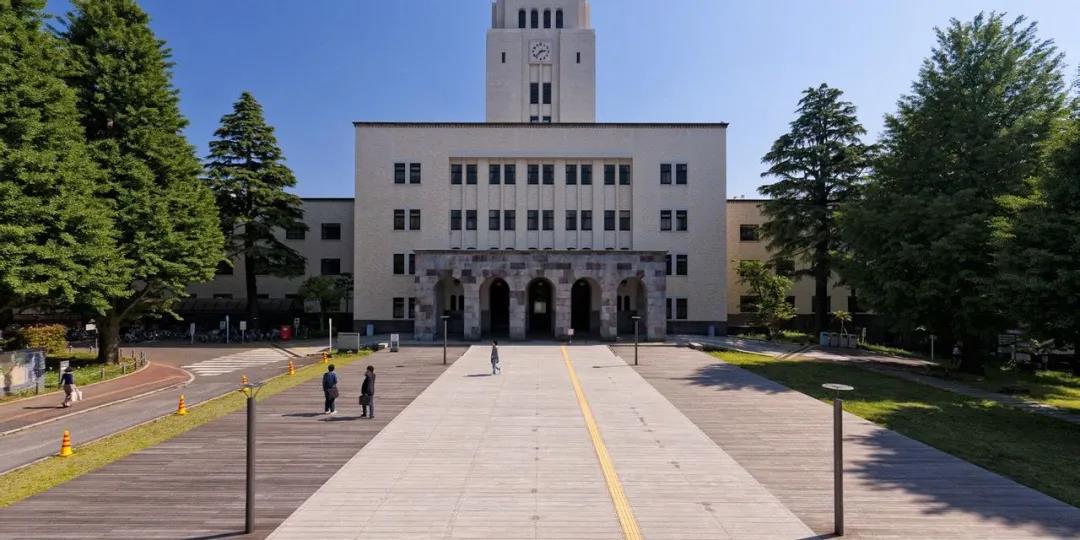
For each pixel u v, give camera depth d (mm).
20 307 29062
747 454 15805
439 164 52875
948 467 14758
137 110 34062
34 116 25719
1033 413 21781
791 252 49188
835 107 47344
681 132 53344
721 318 52594
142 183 33094
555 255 46188
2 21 25562
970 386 27844
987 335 31516
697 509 11844
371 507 11930
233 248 50156
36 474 14109
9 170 24797
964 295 29250
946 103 31625
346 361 34750
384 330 52469
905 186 32844
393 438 17328
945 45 33219
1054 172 20469
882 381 28219
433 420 19625
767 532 10750
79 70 32375
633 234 52750
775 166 48812
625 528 10898
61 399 24109
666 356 36656
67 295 26062
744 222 59406
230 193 48812
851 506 12078
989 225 25969
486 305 51312
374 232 52781
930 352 43031
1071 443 17266
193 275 35562
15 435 18500
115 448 16375
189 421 19656
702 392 24734
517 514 11555
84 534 10664
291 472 14211
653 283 46125
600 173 53031
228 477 13898
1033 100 30859
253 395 10961
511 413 20656
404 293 52594
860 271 34125
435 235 52594
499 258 46156
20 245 24344
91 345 45688
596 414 20531
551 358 35844
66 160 27156
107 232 28875
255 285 51031
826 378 28594
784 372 30312
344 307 58594
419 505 12031
